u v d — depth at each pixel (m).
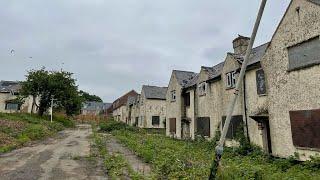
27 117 40.50
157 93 53.44
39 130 29.50
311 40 14.05
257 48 22.47
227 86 22.20
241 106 20.05
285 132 15.28
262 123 17.55
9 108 59.62
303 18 14.51
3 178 10.51
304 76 14.27
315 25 13.75
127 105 70.31
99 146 21.59
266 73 17.09
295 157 14.27
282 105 15.61
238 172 10.03
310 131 13.62
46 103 51.44
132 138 28.55
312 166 12.49
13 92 60.72
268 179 9.83
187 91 31.22
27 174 11.30
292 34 15.19
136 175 10.73
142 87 54.47
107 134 37.47
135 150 18.88
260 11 7.90
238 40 23.55
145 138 28.94
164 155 14.95
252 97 19.05
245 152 18.20
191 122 29.45
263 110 17.83
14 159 15.00
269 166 13.25
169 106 36.00
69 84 53.25
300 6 14.73
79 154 17.36
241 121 19.97
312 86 13.74
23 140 22.77
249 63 19.28
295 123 14.59
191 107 29.67
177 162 11.77
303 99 14.23
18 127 28.20
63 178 10.76
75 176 11.15
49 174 11.43
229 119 8.19
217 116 23.84
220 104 23.36
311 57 13.96
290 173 11.44
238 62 20.58
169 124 35.53
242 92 20.03
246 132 19.34
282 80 15.73
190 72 36.66
